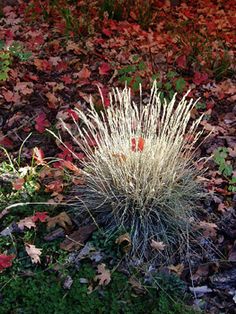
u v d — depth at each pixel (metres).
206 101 1.06
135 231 0.75
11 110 1.01
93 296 0.69
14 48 1.11
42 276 0.70
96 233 0.75
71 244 0.74
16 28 1.27
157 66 1.16
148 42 1.25
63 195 0.82
